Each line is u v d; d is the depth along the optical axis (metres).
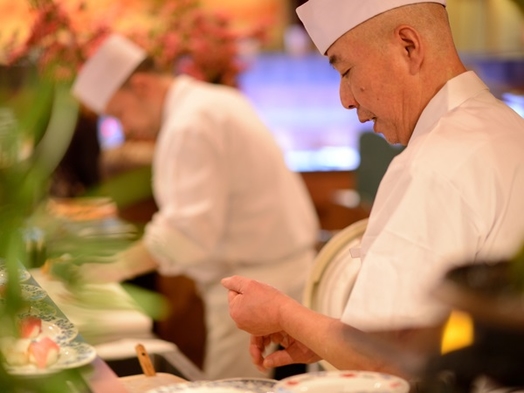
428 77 2.76
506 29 9.51
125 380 2.84
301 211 5.70
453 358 1.46
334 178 9.89
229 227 5.46
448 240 2.45
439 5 2.77
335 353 2.39
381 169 6.88
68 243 1.91
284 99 10.36
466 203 2.48
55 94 1.82
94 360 2.66
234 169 5.41
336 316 3.34
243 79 10.11
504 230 2.48
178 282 5.61
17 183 1.80
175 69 6.26
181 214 5.24
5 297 1.80
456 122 2.64
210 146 5.30
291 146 10.35
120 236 1.98
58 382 1.95
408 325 1.66
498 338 1.39
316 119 10.39
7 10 3.48
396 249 2.44
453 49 2.79
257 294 2.64
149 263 4.30
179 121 5.36
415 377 1.59
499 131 2.62
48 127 1.82
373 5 2.73
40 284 3.10
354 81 2.81
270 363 2.87
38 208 1.90
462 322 1.45
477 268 1.47
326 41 2.84
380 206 2.61
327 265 3.45
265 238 5.49
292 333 2.55
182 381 2.83
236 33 6.35
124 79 5.50
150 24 5.97
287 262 5.57
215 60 6.23
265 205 5.48
